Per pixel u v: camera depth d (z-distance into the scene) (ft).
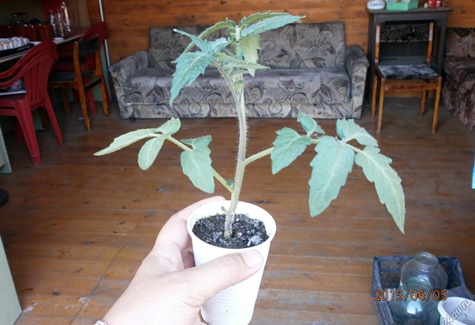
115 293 6.18
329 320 5.60
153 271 2.56
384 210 7.98
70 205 8.58
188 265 2.97
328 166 2.00
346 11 13.73
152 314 2.29
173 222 2.96
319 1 13.70
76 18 14.88
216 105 12.93
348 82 12.05
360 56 12.26
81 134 12.42
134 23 14.79
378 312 5.53
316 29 13.51
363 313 5.69
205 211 2.96
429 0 12.41
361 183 8.95
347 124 2.39
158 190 9.07
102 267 6.73
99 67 13.44
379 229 7.43
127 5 14.56
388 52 13.64
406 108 13.41
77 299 6.09
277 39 13.61
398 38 12.93
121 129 12.71
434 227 7.43
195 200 8.63
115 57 15.33
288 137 2.17
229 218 2.68
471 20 13.48
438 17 12.14
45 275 6.58
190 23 14.55
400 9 12.23
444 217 7.71
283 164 2.09
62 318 5.77
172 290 2.30
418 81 12.49
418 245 6.98
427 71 11.46
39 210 8.43
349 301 5.90
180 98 12.80
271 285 6.23
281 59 13.66
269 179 9.33
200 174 2.26
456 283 5.66
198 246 2.59
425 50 13.50
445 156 10.10
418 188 8.71
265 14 2.39
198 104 12.96
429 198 8.34
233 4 14.12
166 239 2.87
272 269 6.54
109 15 14.79
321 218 7.81
